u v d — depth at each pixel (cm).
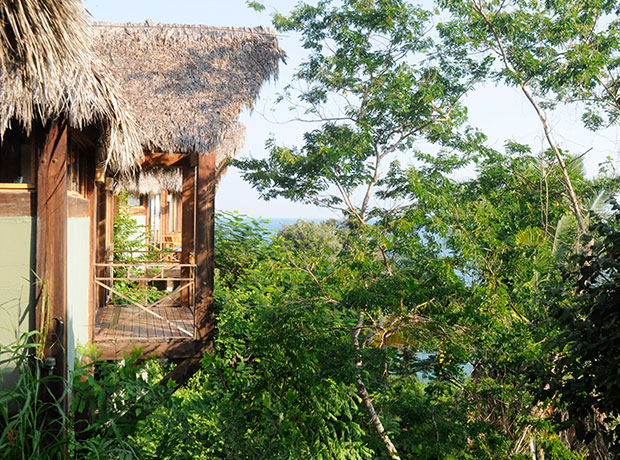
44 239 546
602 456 980
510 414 956
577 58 1271
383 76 1381
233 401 680
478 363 998
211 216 794
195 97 808
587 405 474
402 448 1001
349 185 1393
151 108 784
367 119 1373
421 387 1128
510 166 1412
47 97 470
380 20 1363
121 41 863
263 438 625
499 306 835
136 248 1438
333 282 889
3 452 448
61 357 547
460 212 945
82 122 585
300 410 727
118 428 597
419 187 951
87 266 792
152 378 1008
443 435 964
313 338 793
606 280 486
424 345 906
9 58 405
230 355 1022
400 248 849
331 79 1366
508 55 1441
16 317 544
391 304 838
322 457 709
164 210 2073
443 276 821
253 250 1485
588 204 1373
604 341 457
